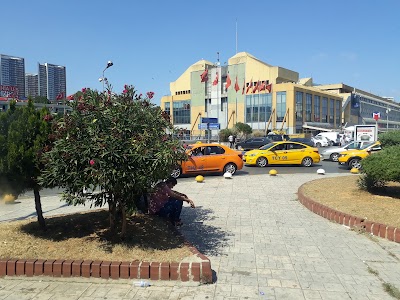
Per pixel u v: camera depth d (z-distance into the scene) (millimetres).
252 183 13109
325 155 23594
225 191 11344
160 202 6910
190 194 10875
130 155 4781
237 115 76688
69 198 5121
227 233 6656
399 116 137625
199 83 82812
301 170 18391
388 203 7887
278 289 4355
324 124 80250
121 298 4152
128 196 5160
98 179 4691
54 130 5406
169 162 4914
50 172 5055
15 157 5242
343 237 6363
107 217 6852
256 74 74812
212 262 5227
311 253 5578
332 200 8523
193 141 55312
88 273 4648
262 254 5547
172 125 5652
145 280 4559
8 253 5023
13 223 6570
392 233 6145
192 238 6359
